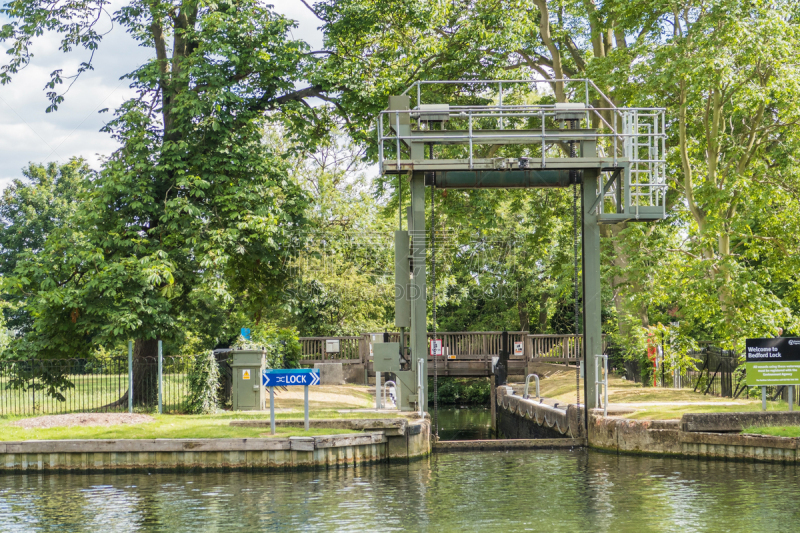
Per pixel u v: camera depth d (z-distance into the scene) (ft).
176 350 70.18
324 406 60.95
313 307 112.88
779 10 64.85
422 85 82.58
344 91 73.67
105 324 59.21
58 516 32.45
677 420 48.29
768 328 63.77
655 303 73.26
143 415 52.16
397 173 57.26
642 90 66.80
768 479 39.63
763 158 76.89
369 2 73.77
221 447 43.29
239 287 73.46
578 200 95.45
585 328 55.47
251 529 30.17
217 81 64.90
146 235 67.00
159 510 33.50
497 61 82.53
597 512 33.01
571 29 100.89
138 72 66.54
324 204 112.57
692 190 71.46
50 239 62.39
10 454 43.29
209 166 64.90
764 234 74.95
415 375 55.83
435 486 39.24
